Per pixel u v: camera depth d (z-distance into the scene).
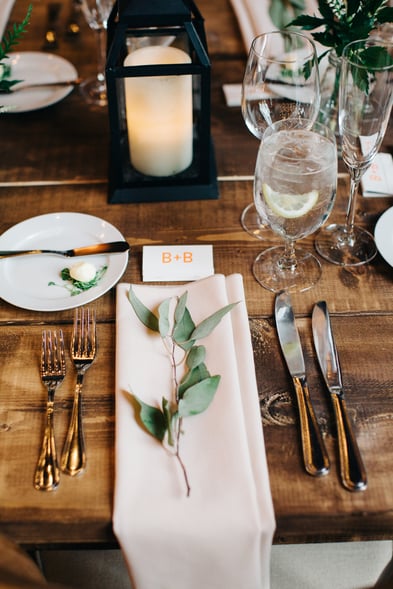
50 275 0.91
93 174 1.10
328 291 0.89
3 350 0.82
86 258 0.93
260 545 0.64
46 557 1.10
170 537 0.64
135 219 1.02
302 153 0.85
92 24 1.27
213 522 0.63
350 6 0.97
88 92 1.30
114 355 0.81
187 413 0.70
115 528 0.64
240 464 0.67
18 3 1.58
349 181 1.07
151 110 0.97
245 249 0.96
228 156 1.14
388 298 0.88
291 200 0.80
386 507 0.66
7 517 0.66
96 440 0.72
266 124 0.99
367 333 0.83
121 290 0.85
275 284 0.90
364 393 0.76
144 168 1.05
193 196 1.05
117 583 1.07
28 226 0.98
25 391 0.78
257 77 0.95
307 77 0.93
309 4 1.49
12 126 1.21
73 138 1.18
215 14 1.54
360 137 0.87
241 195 1.06
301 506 0.66
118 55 0.91
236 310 0.83
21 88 1.28
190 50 0.97
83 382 0.78
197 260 0.94
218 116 1.23
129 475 0.67
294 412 0.75
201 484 0.66
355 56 0.85
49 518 0.66
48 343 0.82
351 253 0.95
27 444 0.72
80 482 0.68
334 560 1.10
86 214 1.01
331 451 0.71
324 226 1.00
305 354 0.81
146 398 0.74
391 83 0.81
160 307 0.79
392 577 0.95
